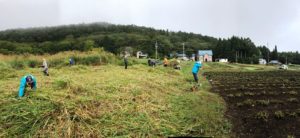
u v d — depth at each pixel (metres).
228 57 95.69
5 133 6.48
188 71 28.86
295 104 10.59
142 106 8.71
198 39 150.50
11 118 7.07
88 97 8.70
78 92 9.20
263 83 17.53
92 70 19.28
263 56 120.69
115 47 100.94
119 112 7.98
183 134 7.02
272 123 8.20
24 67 22.28
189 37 151.38
